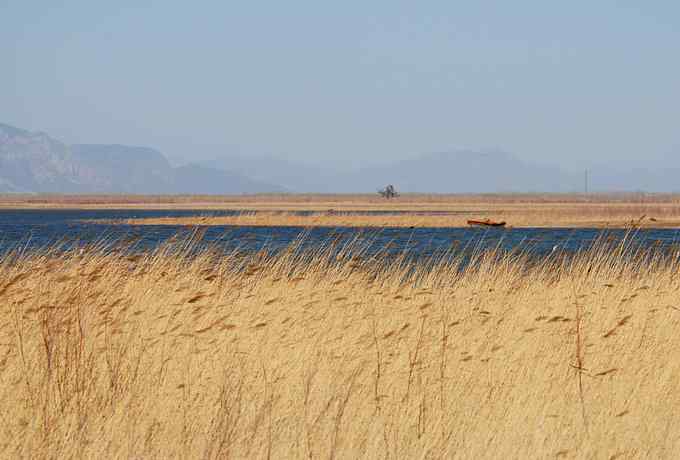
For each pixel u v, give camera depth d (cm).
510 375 3753
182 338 4219
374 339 4212
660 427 3312
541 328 4500
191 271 5903
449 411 3300
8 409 3209
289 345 4106
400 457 2977
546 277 6588
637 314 5044
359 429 3148
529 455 3058
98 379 3497
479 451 3066
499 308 5150
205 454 2911
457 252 7731
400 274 6297
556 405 3462
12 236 12762
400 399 3416
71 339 3881
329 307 4909
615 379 3762
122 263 5747
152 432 3058
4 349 3862
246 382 3556
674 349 4241
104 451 2962
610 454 3083
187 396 3362
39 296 4597
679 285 6175
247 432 3088
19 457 2908
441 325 4625
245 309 4884
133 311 4700
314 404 3366
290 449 3006
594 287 6062
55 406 3188
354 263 6312
